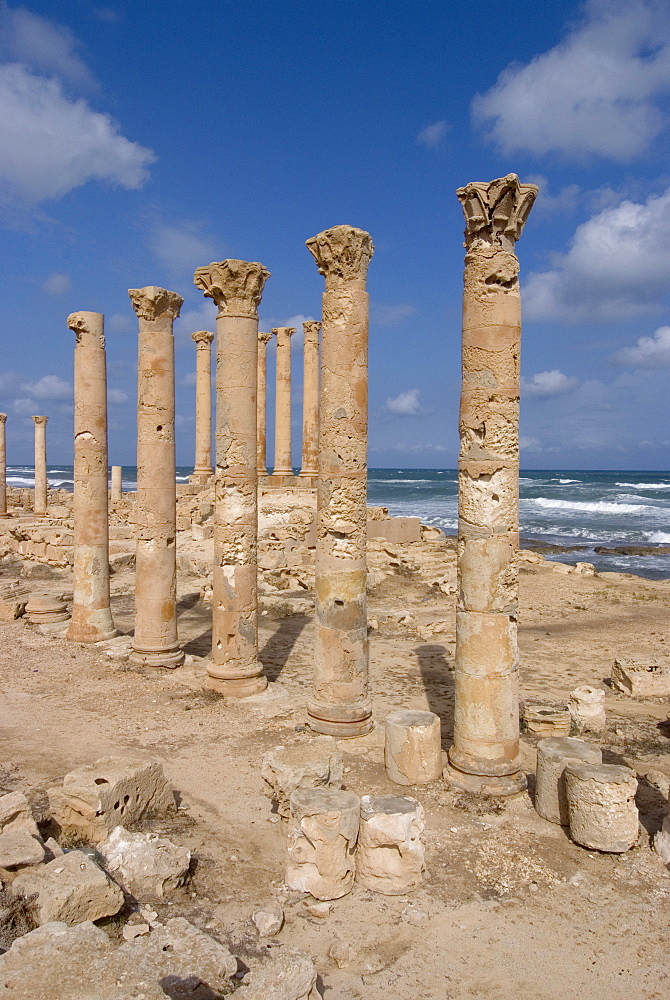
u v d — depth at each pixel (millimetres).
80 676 14297
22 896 5797
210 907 6316
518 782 8812
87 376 16688
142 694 13148
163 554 15086
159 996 4402
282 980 4863
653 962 5801
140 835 6961
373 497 98625
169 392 15258
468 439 8922
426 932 6141
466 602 8938
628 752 10383
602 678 14508
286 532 29266
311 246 10969
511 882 6910
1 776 9375
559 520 68062
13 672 14570
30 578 26094
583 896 6691
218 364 13312
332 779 8508
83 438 16797
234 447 13125
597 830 7402
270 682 14023
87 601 16953
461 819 8117
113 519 38156
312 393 39094
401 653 16297
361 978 5539
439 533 34312
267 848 7590
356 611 10984
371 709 11234
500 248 8742
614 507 81250
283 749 8922
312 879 6586
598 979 5602
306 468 39344
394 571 26656
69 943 4957
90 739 10906
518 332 8883
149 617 15008
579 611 21562
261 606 21031
